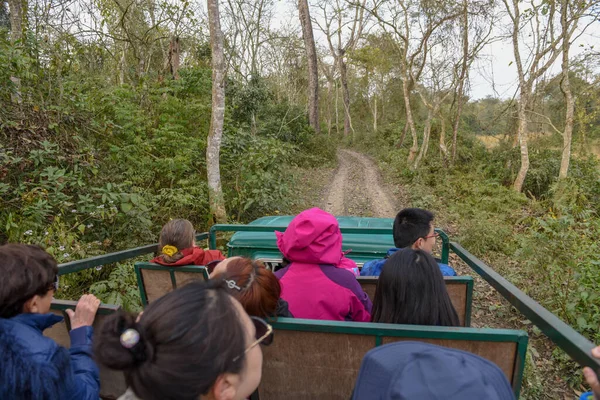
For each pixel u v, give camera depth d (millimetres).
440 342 1733
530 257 6305
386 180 18469
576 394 4156
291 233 2385
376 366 1041
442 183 15508
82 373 1655
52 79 7848
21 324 1503
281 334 1938
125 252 3051
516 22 13930
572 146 17859
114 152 7773
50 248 4676
